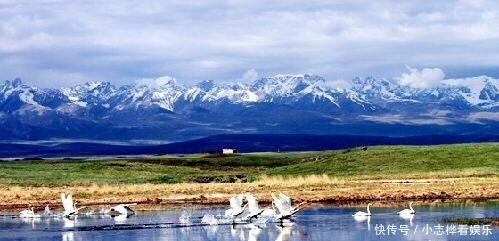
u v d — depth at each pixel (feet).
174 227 274.98
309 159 643.04
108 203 377.91
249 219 281.54
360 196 367.04
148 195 395.75
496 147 545.03
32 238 251.39
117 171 598.75
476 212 297.74
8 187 455.22
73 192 410.11
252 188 416.26
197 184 456.04
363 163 536.83
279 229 264.11
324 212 309.42
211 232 262.26
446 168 506.89
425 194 366.02
